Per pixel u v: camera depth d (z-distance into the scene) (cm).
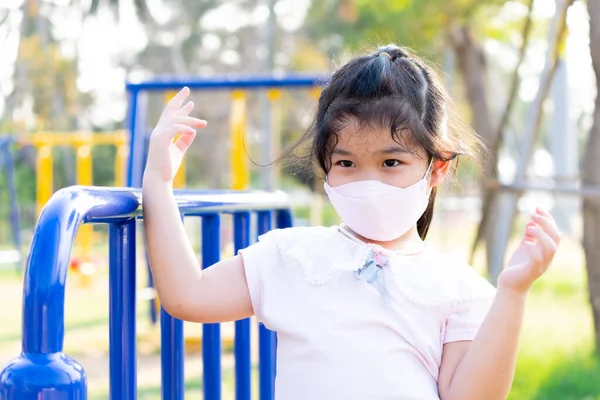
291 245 153
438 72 171
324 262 149
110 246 123
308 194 1700
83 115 2280
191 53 2553
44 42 2191
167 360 146
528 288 136
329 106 150
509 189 526
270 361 197
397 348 141
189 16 2531
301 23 2362
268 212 197
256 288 148
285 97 2047
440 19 928
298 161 166
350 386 138
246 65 2530
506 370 136
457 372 141
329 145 149
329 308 143
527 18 531
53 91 2069
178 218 137
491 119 1057
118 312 123
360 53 179
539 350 481
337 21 1986
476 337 139
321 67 2200
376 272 147
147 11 2420
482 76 1062
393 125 145
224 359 456
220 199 162
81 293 794
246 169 588
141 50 2517
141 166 512
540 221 134
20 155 2080
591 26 470
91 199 109
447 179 166
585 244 490
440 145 152
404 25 945
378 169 146
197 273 142
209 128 2380
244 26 2548
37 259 95
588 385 400
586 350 479
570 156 1438
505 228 553
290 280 148
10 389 90
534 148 519
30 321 93
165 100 544
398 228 148
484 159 190
